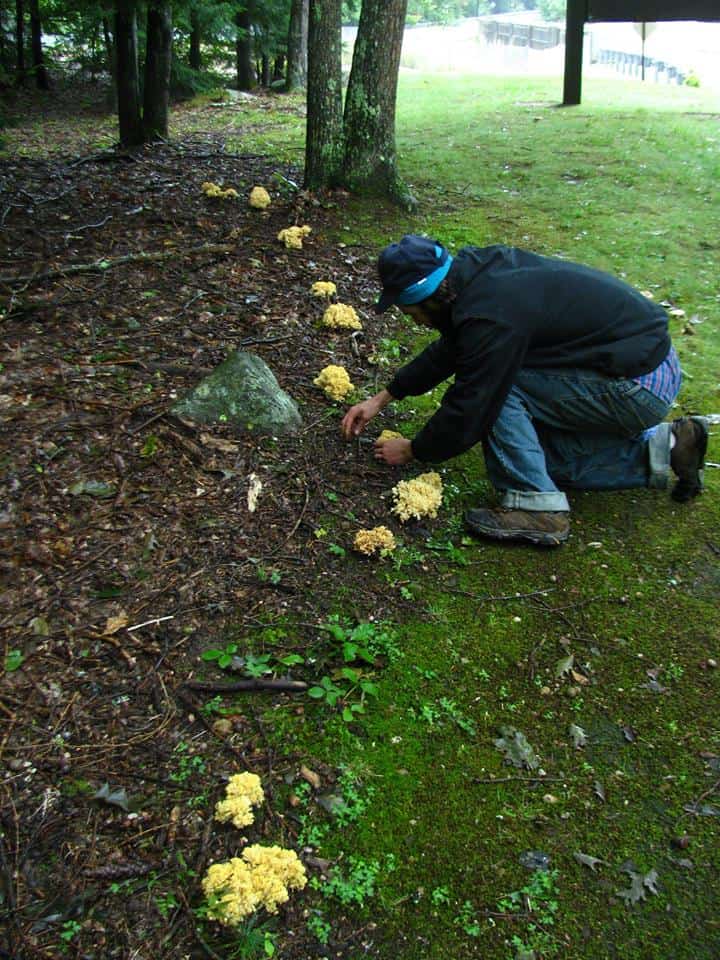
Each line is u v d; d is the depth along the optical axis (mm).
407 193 7203
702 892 2119
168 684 2613
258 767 2385
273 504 3408
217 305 4980
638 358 3133
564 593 3109
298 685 2609
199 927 2000
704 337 5074
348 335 4852
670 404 3281
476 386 3014
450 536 3379
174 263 5492
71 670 2627
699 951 1993
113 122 15648
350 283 5566
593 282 3131
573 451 3479
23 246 5637
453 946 1998
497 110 12508
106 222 6230
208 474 3514
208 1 14633
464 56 31828
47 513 3209
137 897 2051
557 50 31891
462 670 2746
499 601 3059
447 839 2229
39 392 3865
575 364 3189
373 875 2135
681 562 3270
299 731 2498
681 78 23266
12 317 4531
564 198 7688
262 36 17547
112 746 2414
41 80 18781
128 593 2930
